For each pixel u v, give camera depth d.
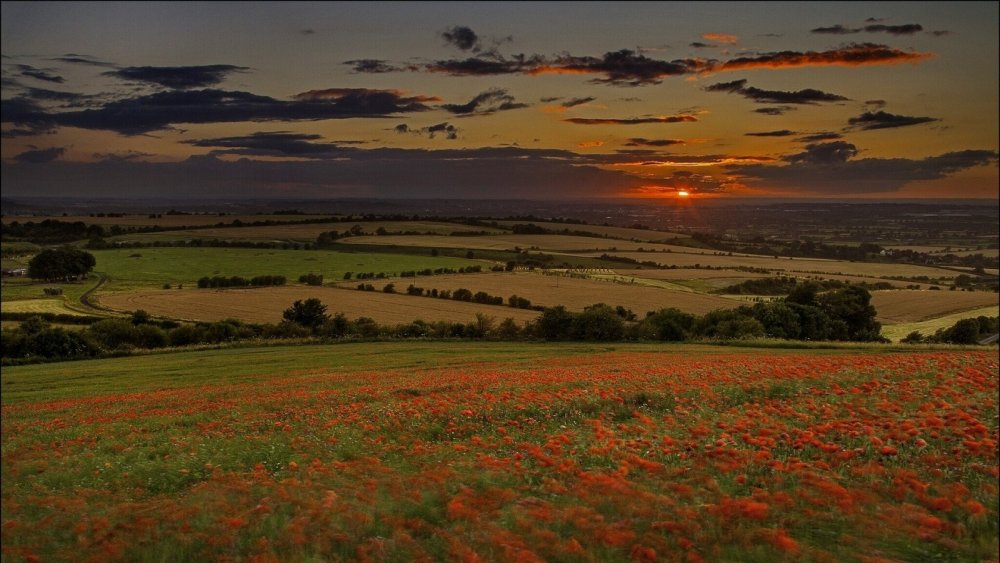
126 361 62.53
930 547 10.11
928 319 96.25
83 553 12.31
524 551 10.26
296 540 11.49
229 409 27.12
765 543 10.34
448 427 19.33
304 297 110.25
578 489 12.52
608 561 10.09
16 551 12.70
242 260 151.00
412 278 127.31
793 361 28.72
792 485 12.34
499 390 24.78
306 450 17.84
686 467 13.53
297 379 40.78
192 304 105.81
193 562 11.44
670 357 43.09
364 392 28.73
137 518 13.49
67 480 17.22
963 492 11.70
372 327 79.06
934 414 16.08
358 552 10.93
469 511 11.90
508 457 15.36
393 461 16.12
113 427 24.70
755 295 109.06
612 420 19.16
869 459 13.39
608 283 121.25
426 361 50.53
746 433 15.52
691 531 10.74
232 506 13.44
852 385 21.05
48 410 33.25
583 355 50.06
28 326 70.88
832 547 10.20
